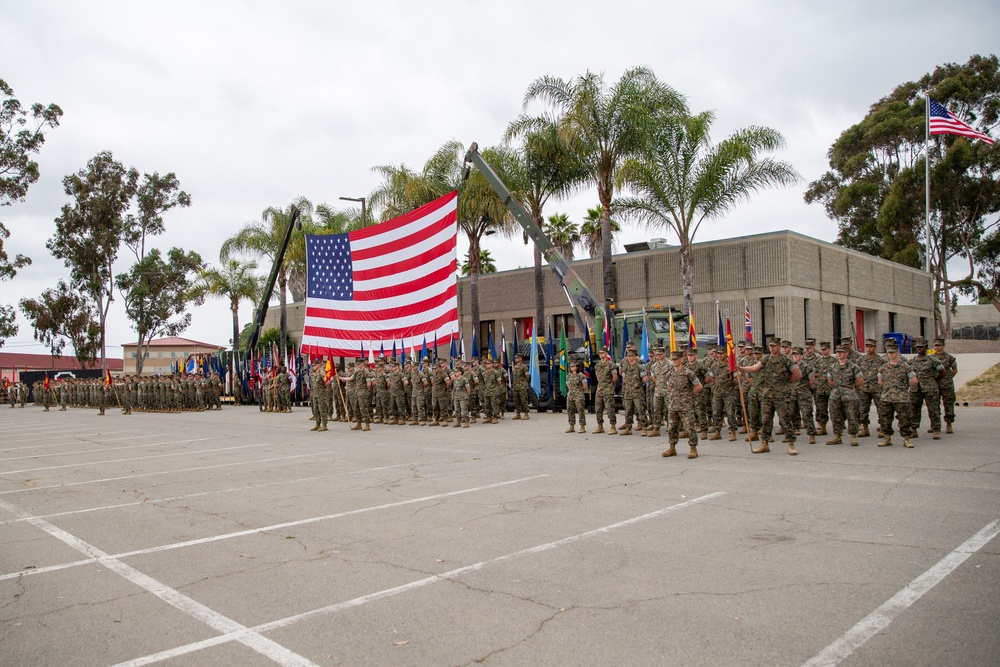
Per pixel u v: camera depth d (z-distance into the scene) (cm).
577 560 612
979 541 624
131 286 5794
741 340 2853
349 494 955
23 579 619
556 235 4538
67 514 894
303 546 692
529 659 418
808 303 2875
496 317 3753
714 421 1435
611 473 1046
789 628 450
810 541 641
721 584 537
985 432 1333
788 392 1166
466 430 1806
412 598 531
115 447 1692
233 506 902
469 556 635
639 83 2678
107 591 577
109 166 5759
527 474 1062
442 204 2369
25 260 4928
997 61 4741
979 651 409
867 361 1302
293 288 5272
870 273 3381
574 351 2292
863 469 994
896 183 4472
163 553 689
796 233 2820
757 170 2617
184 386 3359
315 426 2011
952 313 5503
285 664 425
